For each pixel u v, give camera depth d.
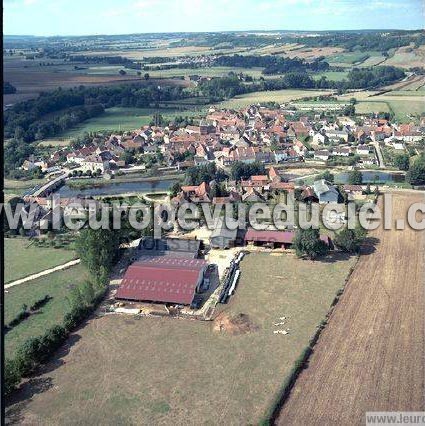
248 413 63.31
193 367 72.75
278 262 107.12
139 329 83.06
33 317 88.00
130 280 94.69
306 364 72.44
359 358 73.38
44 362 74.38
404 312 85.81
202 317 86.50
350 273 100.94
